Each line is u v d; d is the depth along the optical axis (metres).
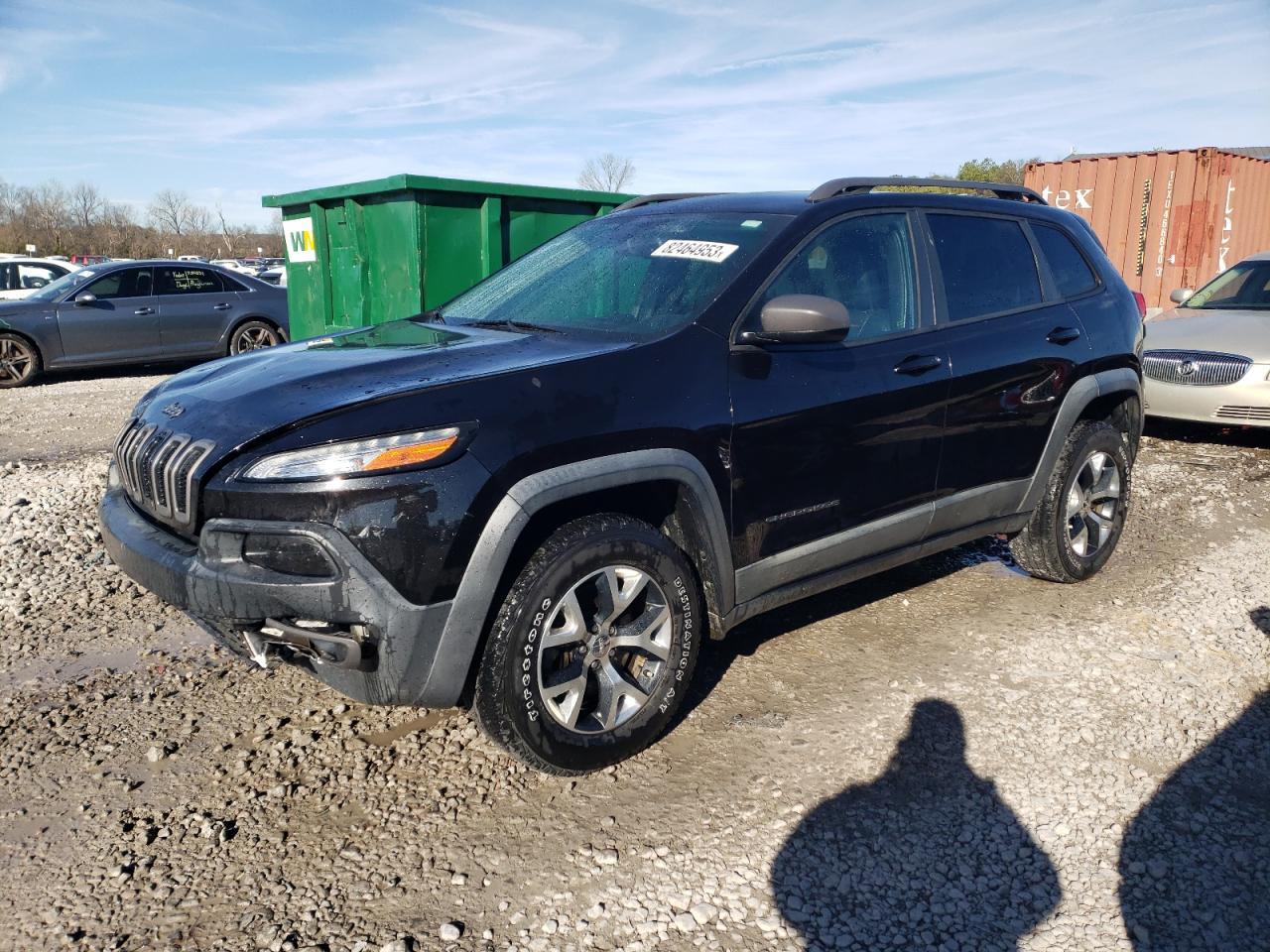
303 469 2.52
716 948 2.30
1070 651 3.90
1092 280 4.66
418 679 2.62
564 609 2.82
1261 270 8.59
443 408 2.64
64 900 2.46
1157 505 6.03
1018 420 4.10
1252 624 4.19
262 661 2.79
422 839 2.70
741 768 3.07
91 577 4.67
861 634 4.07
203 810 2.84
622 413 2.88
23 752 3.15
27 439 8.05
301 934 2.33
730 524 3.17
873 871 2.58
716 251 3.49
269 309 12.85
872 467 3.56
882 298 3.69
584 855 2.63
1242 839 2.72
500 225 6.53
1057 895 2.49
